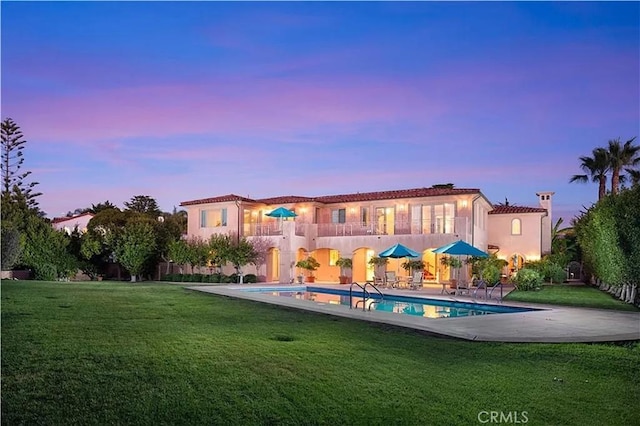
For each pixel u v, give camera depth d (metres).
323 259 38.75
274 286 30.53
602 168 41.78
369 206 36.88
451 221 33.28
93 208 73.12
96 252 38.69
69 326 11.04
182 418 5.67
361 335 11.62
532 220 38.34
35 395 6.08
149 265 40.06
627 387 7.73
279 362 8.36
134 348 8.95
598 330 12.47
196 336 10.48
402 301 24.17
